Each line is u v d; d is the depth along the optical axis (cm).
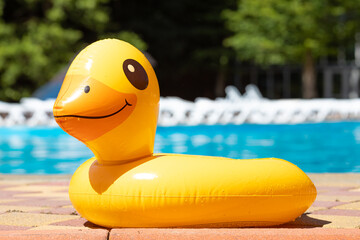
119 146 327
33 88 2339
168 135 1381
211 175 316
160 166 319
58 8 2223
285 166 341
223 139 1291
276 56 2464
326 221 364
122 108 319
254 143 1212
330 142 1218
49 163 953
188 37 2864
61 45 2208
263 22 2380
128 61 329
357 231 303
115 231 304
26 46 2136
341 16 2411
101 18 2295
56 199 489
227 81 3066
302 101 1655
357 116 1738
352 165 908
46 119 1592
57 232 308
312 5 2245
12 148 1152
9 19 2455
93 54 326
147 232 301
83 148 1152
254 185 319
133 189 314
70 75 326
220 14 2750
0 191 550
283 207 328
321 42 2353
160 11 2830
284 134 1376
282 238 296
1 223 370
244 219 323
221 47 2828
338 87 2884
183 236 297
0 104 1583
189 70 2933
